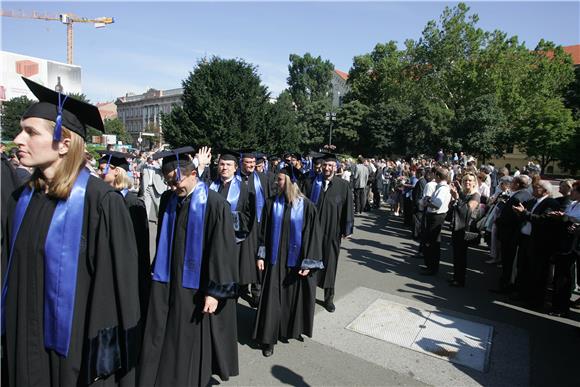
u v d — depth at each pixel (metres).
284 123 24.97
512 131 34.12
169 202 2.73
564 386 3.19
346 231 4.84
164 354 2.53
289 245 3.63
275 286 3.58
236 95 22.14
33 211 1.72
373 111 40.34
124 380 1.93
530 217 4.88
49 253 1.67
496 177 12.14
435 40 36.44
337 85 90.62
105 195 1.78
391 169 16.61
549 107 33.50
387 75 43.16
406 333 4.07
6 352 1.71
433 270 6.24
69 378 1.71
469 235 5.59
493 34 35.50
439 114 35.38
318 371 3.29
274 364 3.38
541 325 4.41
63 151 1.70
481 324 4.37
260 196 5.66
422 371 3.35
